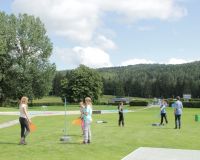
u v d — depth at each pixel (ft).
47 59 273.95
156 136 73.20
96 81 375.04
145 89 598.34
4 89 269.23
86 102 61.26
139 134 76.84
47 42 273.95
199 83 542.57
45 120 122.62
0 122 108.78
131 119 135.23
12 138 68.03
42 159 46.21
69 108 250.16
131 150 53.98
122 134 76.64
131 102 298.76
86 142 60.85
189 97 358.64
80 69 374.84
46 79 271.90
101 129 88.43
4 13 268.62
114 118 137.90
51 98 462.19
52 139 66.59
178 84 565.12
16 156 48.32
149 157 47.34
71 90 372.99
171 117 152.05
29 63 264.31
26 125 59.47
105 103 360.48
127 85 620.08
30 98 268.82
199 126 100.94
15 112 172.45
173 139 68.28
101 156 48.55
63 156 48.44
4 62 263.29
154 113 187.01
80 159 46.32
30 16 272.10
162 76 594.24
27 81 264.93
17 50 267.59
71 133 77.97
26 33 268.62
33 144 59.62
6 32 261.24
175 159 46.14
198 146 59.26
